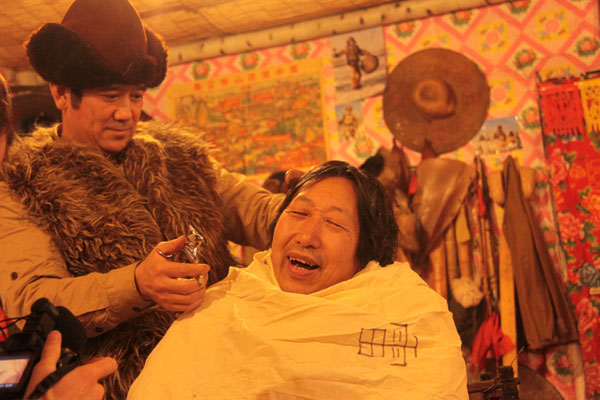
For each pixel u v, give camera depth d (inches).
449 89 146.9
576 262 134.5
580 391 133.3
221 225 63.5
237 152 162.1
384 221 53.7
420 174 142.9
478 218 140.6
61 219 53.7
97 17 57.5
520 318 135.8
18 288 50.8
